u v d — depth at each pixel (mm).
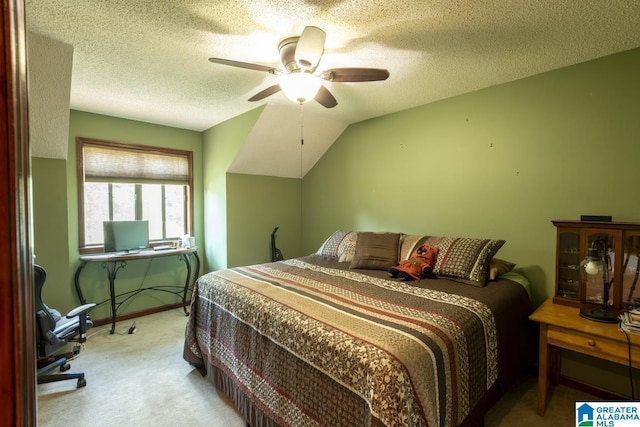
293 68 1866
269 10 1561
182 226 4059
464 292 1950
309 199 4348
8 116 418
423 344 1293
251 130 3232
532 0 1481
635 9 1543
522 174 2439
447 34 1789
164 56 2049
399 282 2189
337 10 1561
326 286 2080
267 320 1678
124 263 3498
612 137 2043
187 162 3986
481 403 1569
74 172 3168
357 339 1315
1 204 413
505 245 2549
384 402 1095
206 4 1510
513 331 1906
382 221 3451
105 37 1815
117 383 2238
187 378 2312
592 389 2100
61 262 2840
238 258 3795
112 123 3395
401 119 3236
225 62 1705
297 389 1466
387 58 2088
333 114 3383
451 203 2867
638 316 1682
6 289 419
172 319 3529
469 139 2730
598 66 2084
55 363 2273
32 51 1888
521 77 2404
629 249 1887
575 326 1728
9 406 427
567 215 2238
